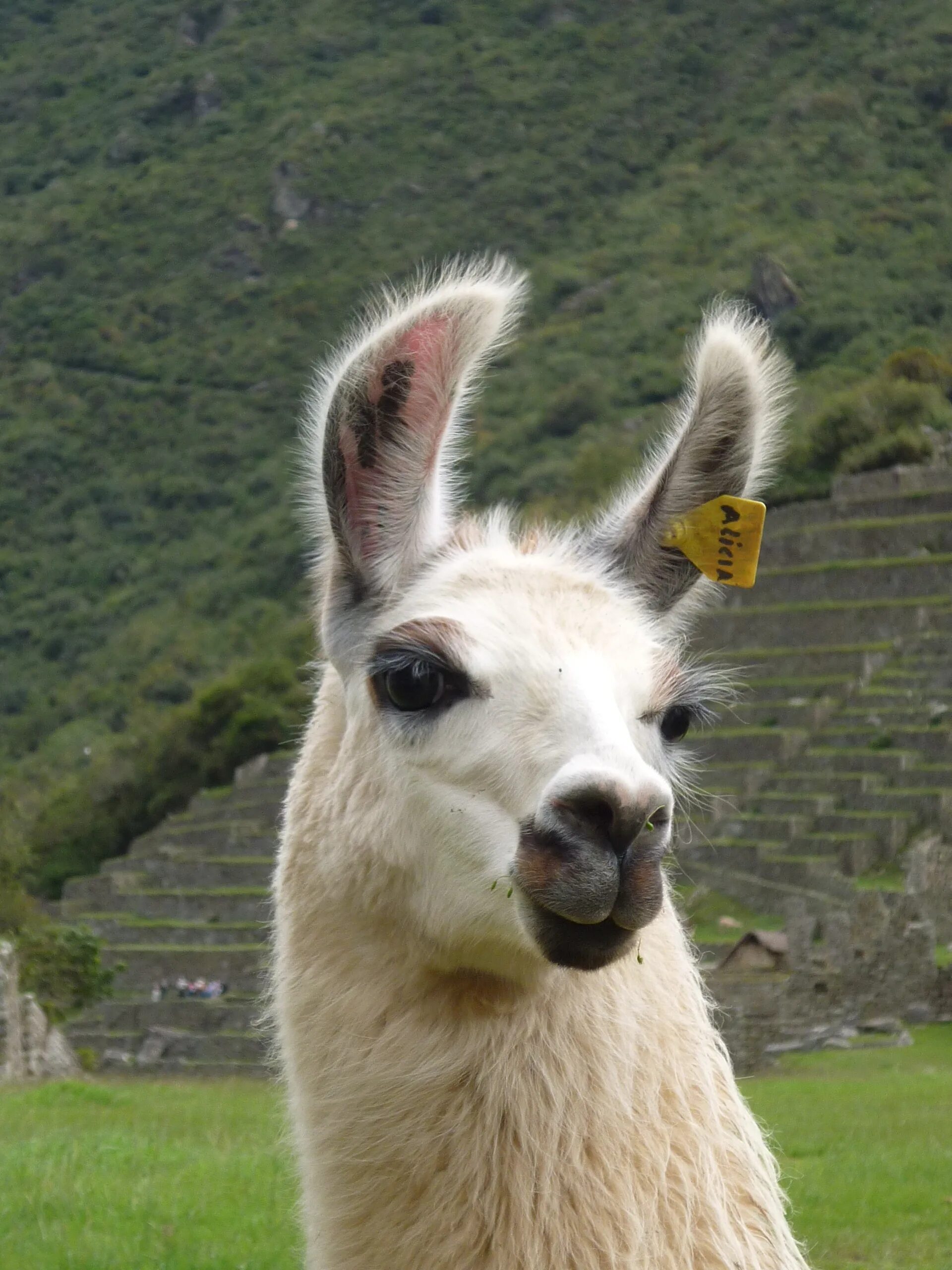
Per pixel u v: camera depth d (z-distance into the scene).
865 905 32.00
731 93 136.50
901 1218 8.73
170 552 103.19
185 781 71.19
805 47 140.00
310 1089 3.33
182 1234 7.23
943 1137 13.35
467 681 3.07
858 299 103.50
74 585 102.19
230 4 165.75
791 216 117.38
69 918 52.22
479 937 3.06
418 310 3.29
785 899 41.09
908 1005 31.89
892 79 131.00
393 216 131.12
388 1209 3.17
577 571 3.45
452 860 3.05
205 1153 10.16
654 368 96.69
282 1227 7.35
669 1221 3.14
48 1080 22.27
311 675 4.15
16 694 95.00
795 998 30.19
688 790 3.55
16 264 132.75
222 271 127.44
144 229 135.38
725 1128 3.47
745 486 3.54
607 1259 3.07
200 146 144.38
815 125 128.00
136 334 123.38
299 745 4.07
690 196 124.69
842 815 45.31
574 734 2.96
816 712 52.41
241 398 114.19
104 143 150.50
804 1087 20.09
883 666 55.09
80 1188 8.31
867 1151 11.98
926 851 41.25
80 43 166.62
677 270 111.44
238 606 94.25
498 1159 3.12
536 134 138.38
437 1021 3.19
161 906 52.62
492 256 3.46
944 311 100.12
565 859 2.83
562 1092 3.13
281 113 146.25
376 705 3.20
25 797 78.69
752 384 3.47
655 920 3.19
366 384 3.37
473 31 152.00
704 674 3.58
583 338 105.88
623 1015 3.22
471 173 132.50
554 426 92.50
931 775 47.28
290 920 3.48
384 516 3.43
